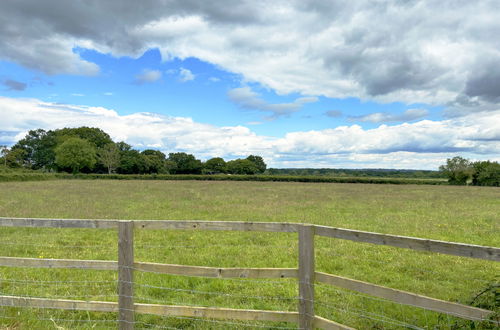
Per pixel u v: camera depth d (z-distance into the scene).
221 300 5.71
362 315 4.93
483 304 4.65
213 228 4.12
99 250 8.91
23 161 92.75
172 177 67.75
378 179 64.75
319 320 3.87
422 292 6.18
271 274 3.98
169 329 4.77
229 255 8.52
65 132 98.81
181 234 10.93
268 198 25.31
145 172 97.19
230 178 67.62
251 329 4.66
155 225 4.23
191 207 18.70
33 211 16.67
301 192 33.34
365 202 22.77
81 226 4.42
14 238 10.37
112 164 88.88
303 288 3.90
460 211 17.83
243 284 6.38
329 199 25.11
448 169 63.41
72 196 25.47
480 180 60.12
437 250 3.27
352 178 65.19
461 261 8.03
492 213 16.97
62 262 4.51
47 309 5.18
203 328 4.71
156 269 4.23
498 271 7.26
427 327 4.67
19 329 4.62
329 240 10.13
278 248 9.13
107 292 5.99
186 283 6.42
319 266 7.73
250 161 119.94
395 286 6.51
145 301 5.66
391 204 21.48
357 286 3.68
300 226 3.88
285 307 5.41
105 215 15.49
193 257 8.27
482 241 10.31
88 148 83.62
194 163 111.00
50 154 90.12
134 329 4.34
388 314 5.19
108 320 4.86
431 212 17.33
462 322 4.39
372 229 12.20
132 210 17.20
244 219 14.45
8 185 40.09
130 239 4.25
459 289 6.30
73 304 4.48
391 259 8.21
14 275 6.84
